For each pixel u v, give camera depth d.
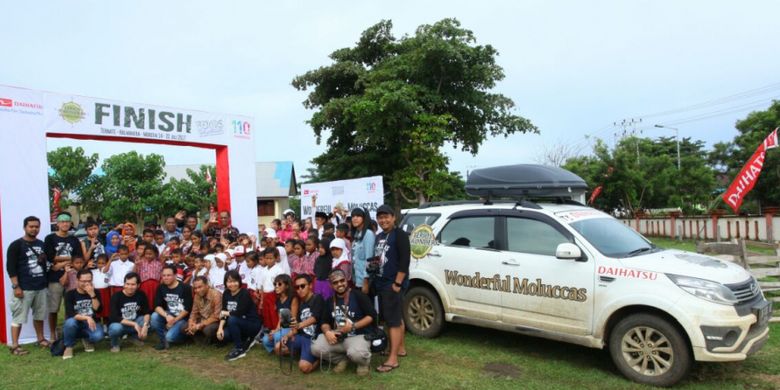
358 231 6.61
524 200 6.43
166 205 21.19
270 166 34.75
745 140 25.84
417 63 18.34
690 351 4.63
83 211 22.53
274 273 6.91
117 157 21.06
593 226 5.76
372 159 20.84
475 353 5.99
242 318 6.34
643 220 26.95
